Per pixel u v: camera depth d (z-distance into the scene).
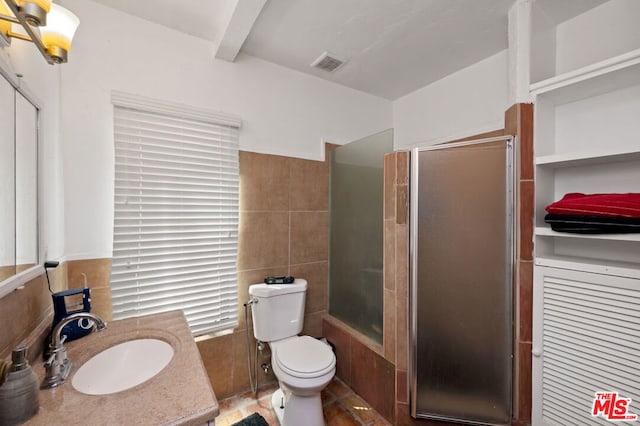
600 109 1.37
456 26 1.63
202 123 1.74
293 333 1.93
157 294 1.62
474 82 2.04
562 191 1.49
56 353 0.87
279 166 2.05
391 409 1.67
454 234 1.49
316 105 2.23
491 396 1.45
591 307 1.20
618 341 1.13
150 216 1.59
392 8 1.49
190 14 1.54
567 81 1.28
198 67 1.74
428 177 1.53
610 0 1.38
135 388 0.82
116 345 1.12
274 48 1.86
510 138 1.43
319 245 2.25
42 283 1.14
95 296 1.47
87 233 1.44
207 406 0.76
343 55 1.94
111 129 1.49
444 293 1.51
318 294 2.25
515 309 1.42
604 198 1.16
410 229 1.57
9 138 0.94
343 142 2.38
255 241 1.96
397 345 1.59
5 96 0.92
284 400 1.66
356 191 2.02
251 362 1.95
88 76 1.43
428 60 2.00
